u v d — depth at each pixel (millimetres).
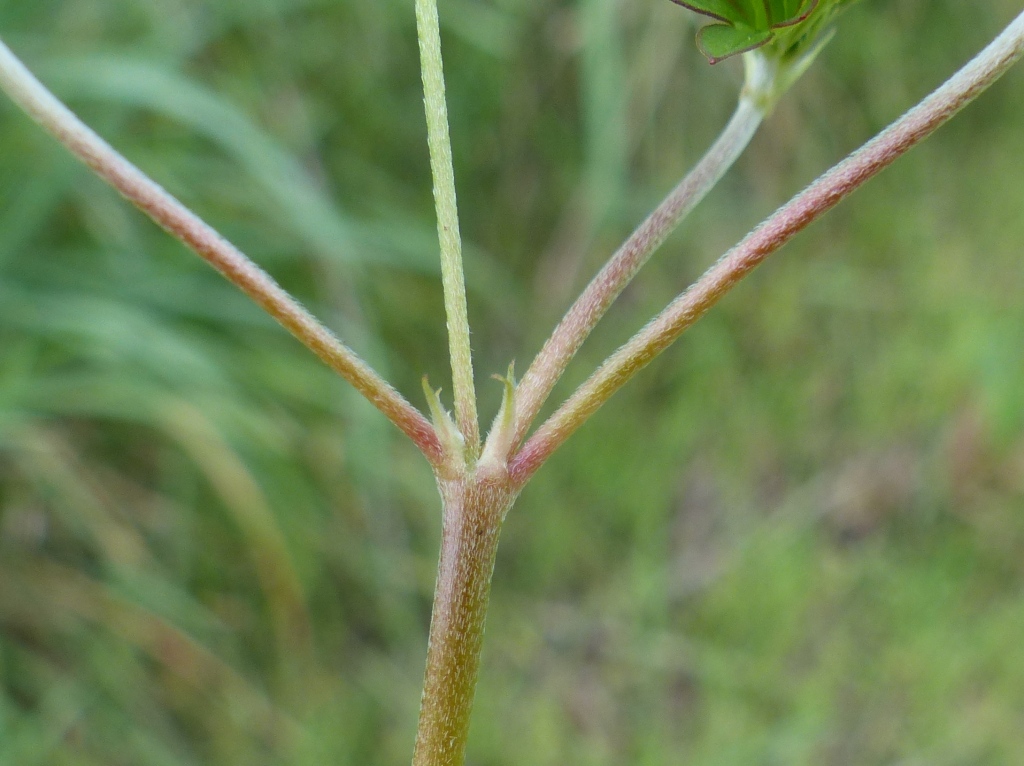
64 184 222
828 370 281
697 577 266
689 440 278
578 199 281
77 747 224
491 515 82
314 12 262
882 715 244
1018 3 285
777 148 286
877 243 290
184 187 240
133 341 219
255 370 240
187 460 243
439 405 82
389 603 255
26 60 222
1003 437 258
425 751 82
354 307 250
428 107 83
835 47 278
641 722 251
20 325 217
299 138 257
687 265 288
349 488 253
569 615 265
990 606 251
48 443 224
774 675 252
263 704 241
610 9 248
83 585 229
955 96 83
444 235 83
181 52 237
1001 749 234
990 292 276
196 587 245
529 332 281
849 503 269
